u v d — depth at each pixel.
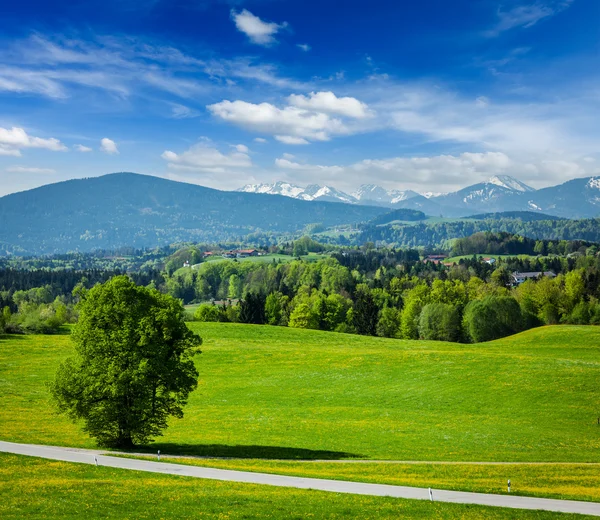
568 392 62.31
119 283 43.16
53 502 25.80
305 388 72.38
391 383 72.12
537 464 38.50
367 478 32.53
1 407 61.19
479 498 27.81
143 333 41.75
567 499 27.69
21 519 23.31
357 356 87.38
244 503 25.97
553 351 100.25
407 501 26.78
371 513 24.58
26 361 90.94
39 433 48.50
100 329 42.09
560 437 48.53
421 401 64.25
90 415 41.41
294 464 38.16
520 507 25.94
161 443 46.62
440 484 31.16
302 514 24.39
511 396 62.72
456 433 50.44
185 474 32.91
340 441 47.66
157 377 42.44
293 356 91.06
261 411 61.78
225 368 84.25
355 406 63.94
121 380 40.25
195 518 23.78
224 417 58.84
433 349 104.44
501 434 49.78
